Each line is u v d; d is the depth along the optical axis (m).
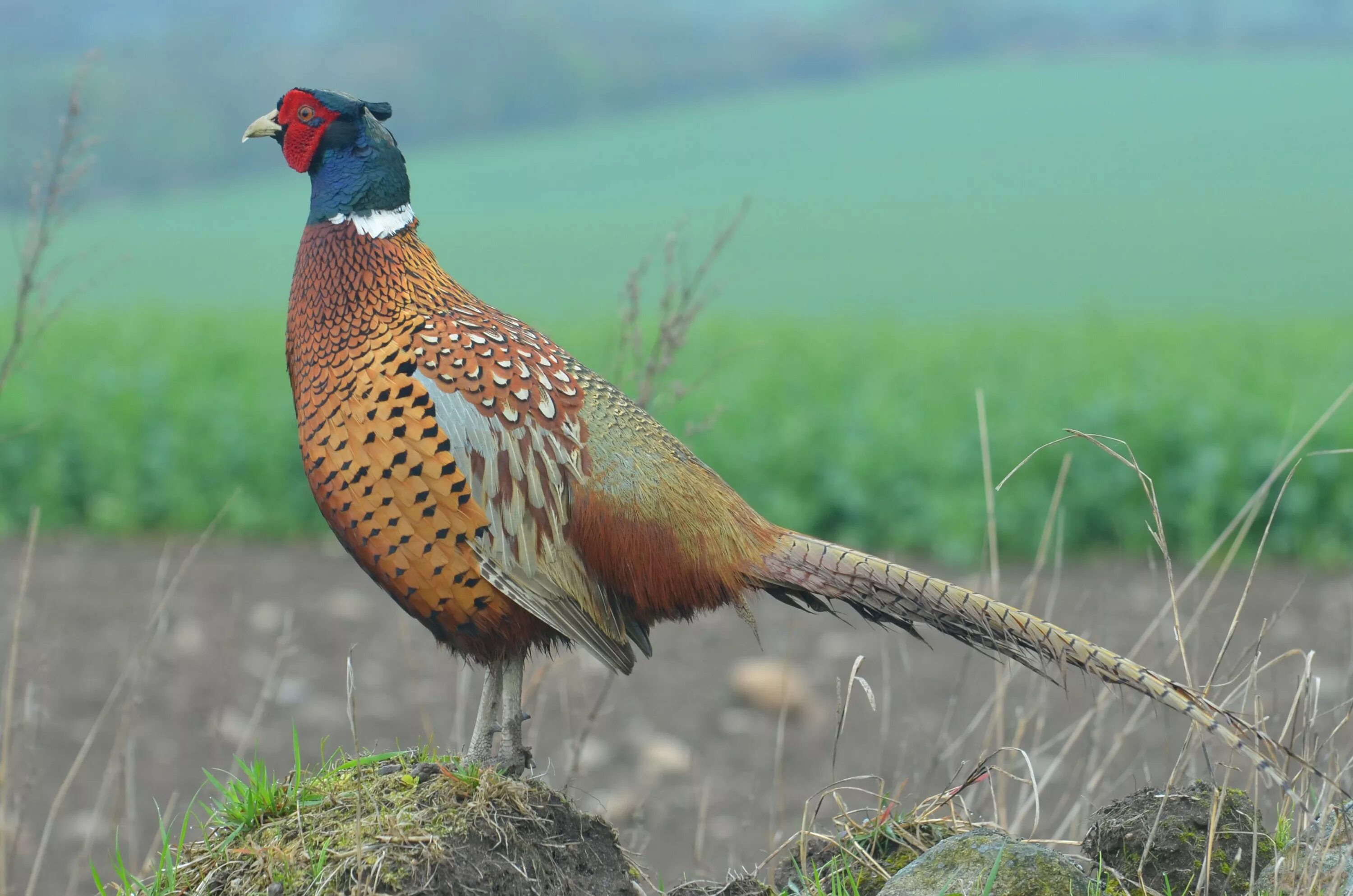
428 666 18.86
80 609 20.84
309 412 8.30
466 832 7.15
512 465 7.98
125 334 42.72
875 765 15.24
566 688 14.95
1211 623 17.83
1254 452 24.92
